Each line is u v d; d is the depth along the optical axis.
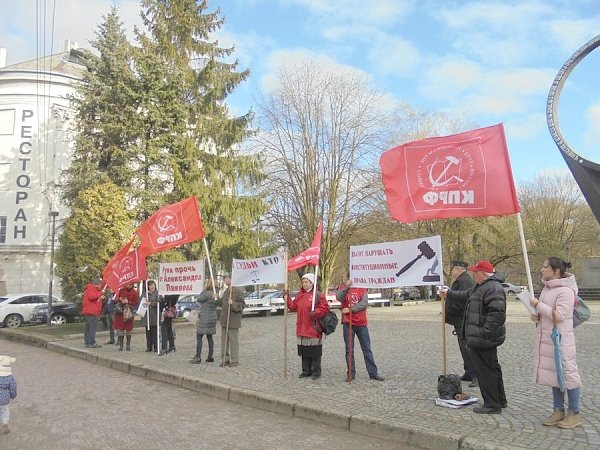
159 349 13.01
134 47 23.47
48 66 41.53
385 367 10.31
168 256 21.69
